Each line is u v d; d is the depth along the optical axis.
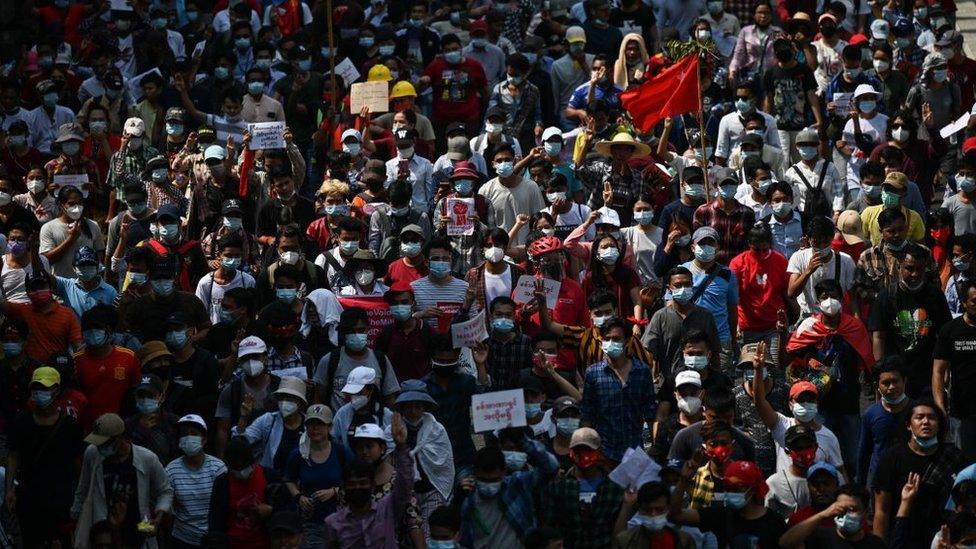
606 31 38.22
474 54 37.66
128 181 32.03
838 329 24.59
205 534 20.86
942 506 21.41
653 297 26.84
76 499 22.03
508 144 30.36
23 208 30.09
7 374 24.73
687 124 34.31
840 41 36.84
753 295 27.03
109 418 21.81
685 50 30.69
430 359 24.83
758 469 20.53
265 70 36.25
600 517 20.77
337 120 34.00
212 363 24.27
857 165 32.72
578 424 22.67
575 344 25.39
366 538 20.59
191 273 27.95
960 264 27.77
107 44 36.78
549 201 30.09
